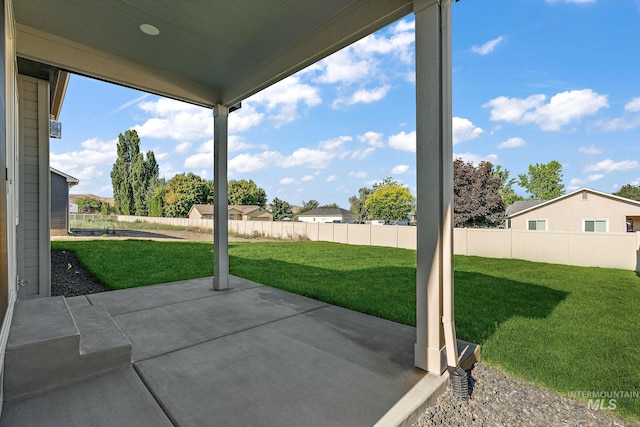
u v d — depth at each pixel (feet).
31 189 14.01
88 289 17.99
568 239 30.27
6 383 6.40
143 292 15.62
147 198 115.03
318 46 10.37
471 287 19.19
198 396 6.64
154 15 9.47
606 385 7.68
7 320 6.54
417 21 7.81
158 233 63.21
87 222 79.25
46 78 14.23
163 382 7.21
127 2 8.84
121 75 12.41
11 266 8.14
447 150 7.66
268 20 9.73
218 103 15.66
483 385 7.69
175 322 11.31
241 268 25.30
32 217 14.06
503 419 6.35
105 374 7.55
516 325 12.05
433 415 6.47
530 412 6.60
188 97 14.71
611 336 10.92
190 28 10.15
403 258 32.48
